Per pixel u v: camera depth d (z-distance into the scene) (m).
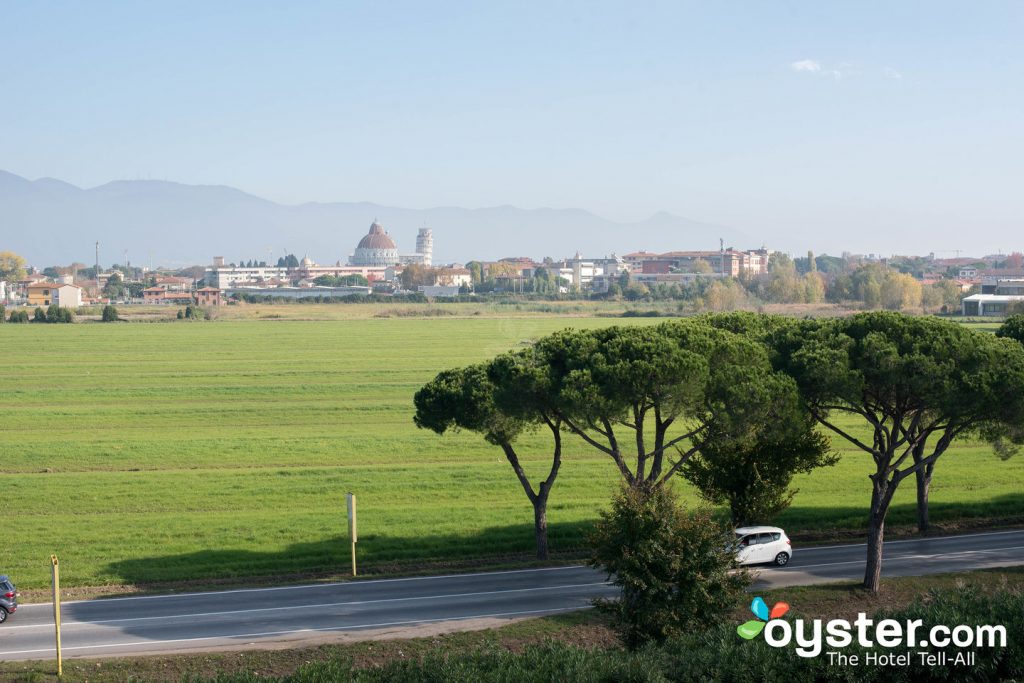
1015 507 59.09
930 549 50.69
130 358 153.88
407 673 26.92
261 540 51.78
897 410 43.56
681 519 34.22
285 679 27.27
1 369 138.12
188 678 28.09
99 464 74.50
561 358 46.88
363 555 48.97
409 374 133.00
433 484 66.69
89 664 34.03
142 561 47.62
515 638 36.59
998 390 40.53
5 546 50.34
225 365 144.00
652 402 45.06
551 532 53.03
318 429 92.12
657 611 33.00
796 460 50.06
